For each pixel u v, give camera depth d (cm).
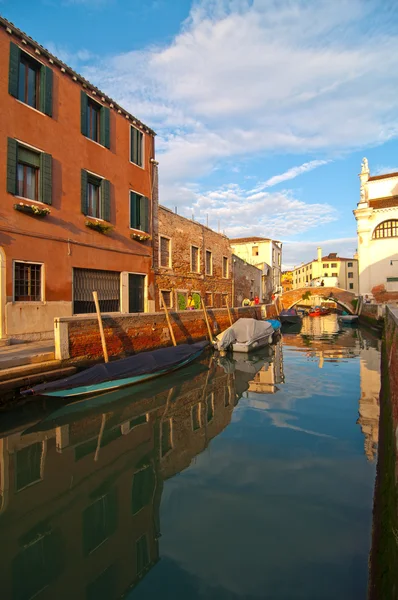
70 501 462
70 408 816
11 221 1036
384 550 305
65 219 1205
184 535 386
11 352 878
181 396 933
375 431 680
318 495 459
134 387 958
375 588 284
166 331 1341
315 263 6419
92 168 1327
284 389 1002
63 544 381
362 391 975
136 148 1580
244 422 734
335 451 591
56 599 307
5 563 355
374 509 414
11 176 1036
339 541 371
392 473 395
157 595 308
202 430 693
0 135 1016
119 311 1442
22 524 418
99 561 353
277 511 426
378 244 3180
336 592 304
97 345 991
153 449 612
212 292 2286
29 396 772
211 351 1623
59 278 1174
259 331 1741
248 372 1234
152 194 1661
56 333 877
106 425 725
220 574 327
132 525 407
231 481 499
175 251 1852
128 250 1487
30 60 1124
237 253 4406
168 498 459
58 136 1191
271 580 321
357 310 3538
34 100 1142
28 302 1072
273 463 551
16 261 1047
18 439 656
